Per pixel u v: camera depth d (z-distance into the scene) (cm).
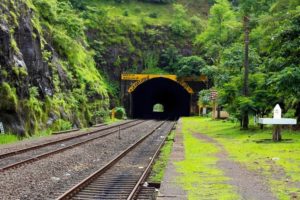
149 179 1449
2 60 2936
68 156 1980
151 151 2284
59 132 3453
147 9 8912
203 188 1128
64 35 4959
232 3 8394
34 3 4653
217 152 1941
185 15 8756
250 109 3045
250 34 4950
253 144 2273
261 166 1515
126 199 1152
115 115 6638
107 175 1509
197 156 1795
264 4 6019
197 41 7244
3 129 2748
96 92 5491
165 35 7988
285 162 1609
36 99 3441
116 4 8775
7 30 3041
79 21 5297
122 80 7294
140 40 7825
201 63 7219
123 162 1855
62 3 5259
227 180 1239
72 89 4650
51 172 1557
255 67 4028
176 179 1254
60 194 1205
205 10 9550
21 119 3023
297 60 2758
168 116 8488
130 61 7612
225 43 6384
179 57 7700
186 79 7275
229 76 4288
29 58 3497
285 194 1059
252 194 1055
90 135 3303
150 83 8400
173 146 2212
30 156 1947
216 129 3594
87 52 6425
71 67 4988
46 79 3853
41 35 4256
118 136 3200
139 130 3975
